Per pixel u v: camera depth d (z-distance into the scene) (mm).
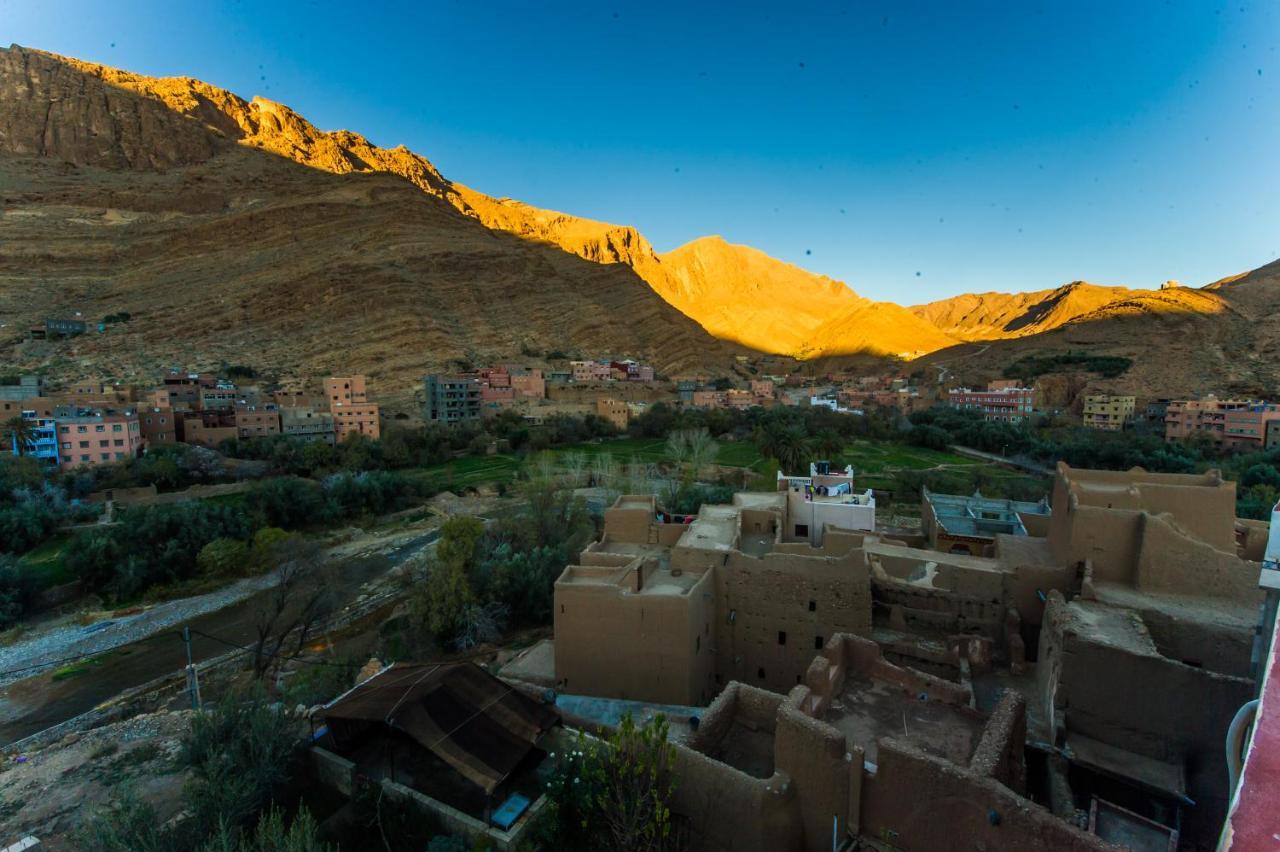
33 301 156000
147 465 68562
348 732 17656
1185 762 15320
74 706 35219
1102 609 19031
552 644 30266
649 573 27531
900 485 71875
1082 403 132125
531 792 16344
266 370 139125
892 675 17734
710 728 16219
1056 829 10766
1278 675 4812
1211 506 23047
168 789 17000
